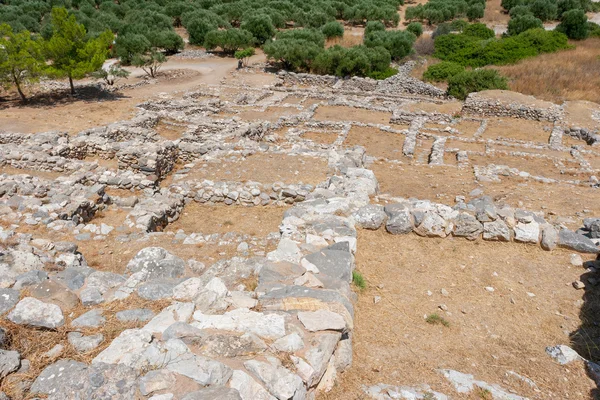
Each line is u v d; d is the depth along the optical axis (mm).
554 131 21500
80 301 5430
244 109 25969
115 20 47906
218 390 3740
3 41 24516
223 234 9570
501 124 23078
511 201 12922
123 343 4309
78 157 16531
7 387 3793
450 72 32094
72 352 4383
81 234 9078
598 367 5531
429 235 8680
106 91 29062
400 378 5172
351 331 5457
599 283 7383
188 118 22375
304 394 4148
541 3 53906
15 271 6148
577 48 37500
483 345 5977
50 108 24844
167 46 42531
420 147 20062
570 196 13414
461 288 7250
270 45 36812
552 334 6273
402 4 67688
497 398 4883
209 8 56438
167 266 6602
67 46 26234
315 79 34000
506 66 33281
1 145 15914
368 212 8953
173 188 12180
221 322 4797
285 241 7148
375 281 7289
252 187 11859
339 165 14188
